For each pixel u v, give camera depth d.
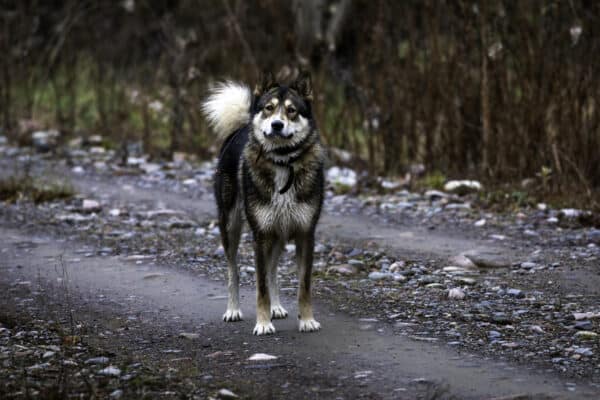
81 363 7.88
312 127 9.16
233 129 10.57
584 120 17.31
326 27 24.41
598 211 15.08
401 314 9.63
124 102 26.16
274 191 8.91
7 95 26.09
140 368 7.73
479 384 7.17
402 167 19.69
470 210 16.12
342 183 18.70
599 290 10.55
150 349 8.45
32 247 13.70
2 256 13.06
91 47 30.36
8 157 22.83
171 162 22.48
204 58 24.14
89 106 27.44
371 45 20.55
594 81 16.94
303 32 24.55
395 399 6.84
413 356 8.04
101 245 13.84
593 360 7.80
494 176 17.73
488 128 18.11
